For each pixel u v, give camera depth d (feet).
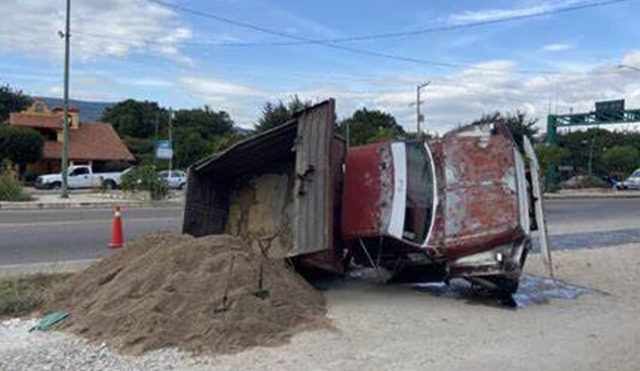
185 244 28.73
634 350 24.31
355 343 23.99
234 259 27.55
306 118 32.32
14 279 32.22
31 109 223.71
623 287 37.50
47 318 26.23
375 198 32.86
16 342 23.71
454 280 35.94
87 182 162.91
